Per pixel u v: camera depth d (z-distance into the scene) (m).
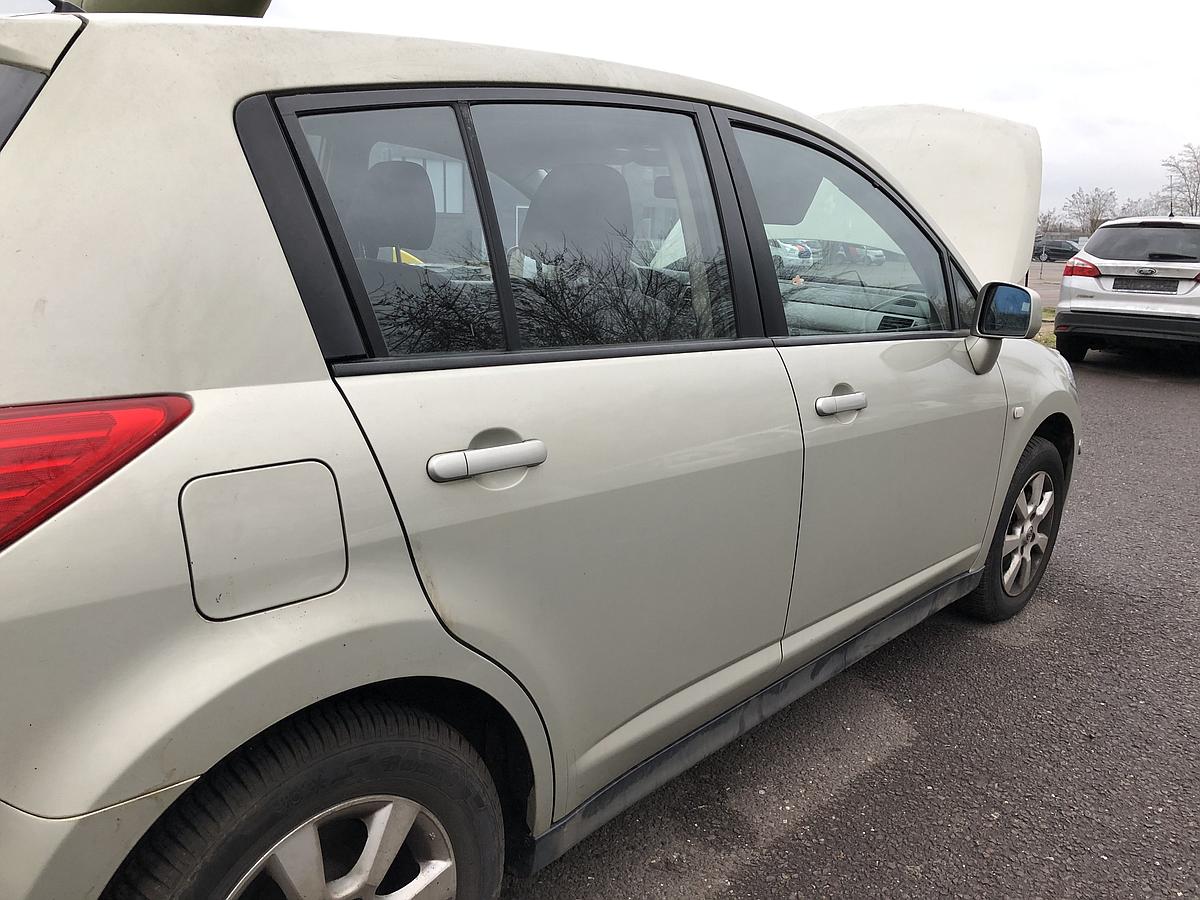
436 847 1.46
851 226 2.40
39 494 1.02
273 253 1.27
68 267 1.09
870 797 2.34
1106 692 2.90
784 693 2.25
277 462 1.19
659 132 1.92
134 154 1.17
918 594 2.74
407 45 1.51
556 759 1.64
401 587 1.32
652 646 1.80
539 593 1.53
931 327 2.64
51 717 1.02
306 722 1.27
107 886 1.10
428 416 1.37
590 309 1.71
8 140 1.11
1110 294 9.11
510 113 1.64
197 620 1.12
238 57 1.30
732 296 2.00
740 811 2.27
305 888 1.27
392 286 1.41
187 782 1.11
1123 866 2.09
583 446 1.58
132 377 1.11
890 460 2.36
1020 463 3.13
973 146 4.58
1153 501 5.04
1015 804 2.32
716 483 1.84
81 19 1.21
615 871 2.05
